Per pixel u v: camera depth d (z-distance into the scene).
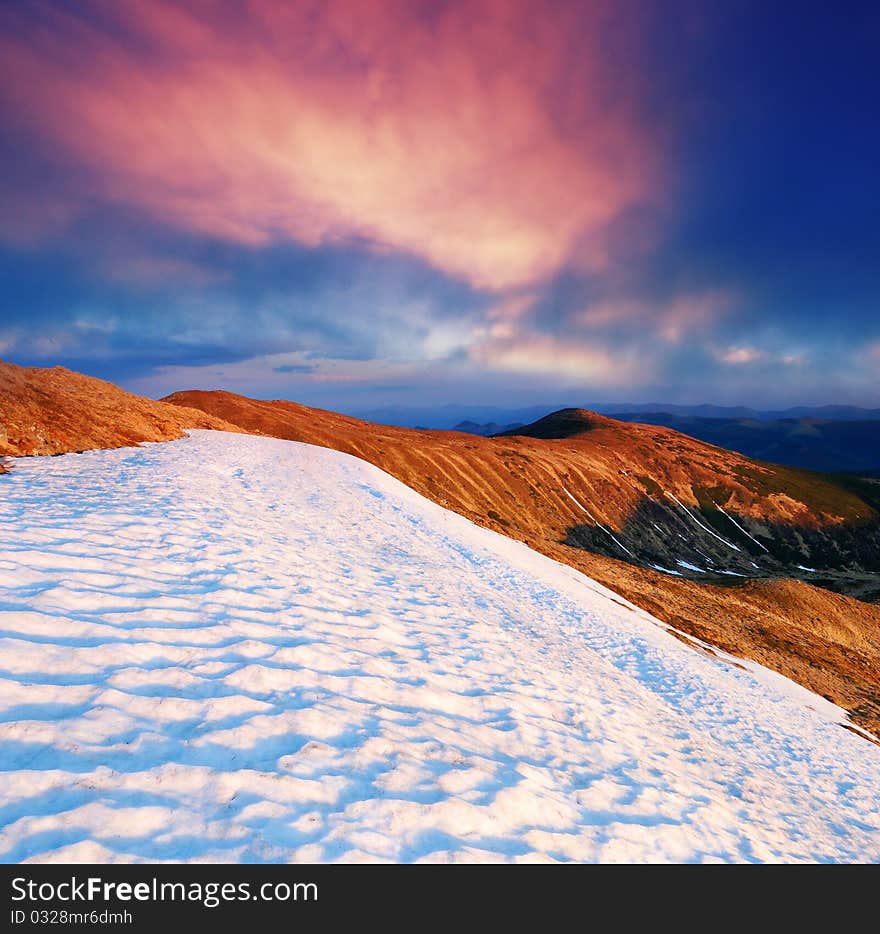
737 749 16.77
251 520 18.02
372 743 7.02
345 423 172.50
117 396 40.81
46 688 6.04
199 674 7.43
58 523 12.12
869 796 16.61
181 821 4.86
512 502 141.88
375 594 14.86
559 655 16.61
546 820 6.78
